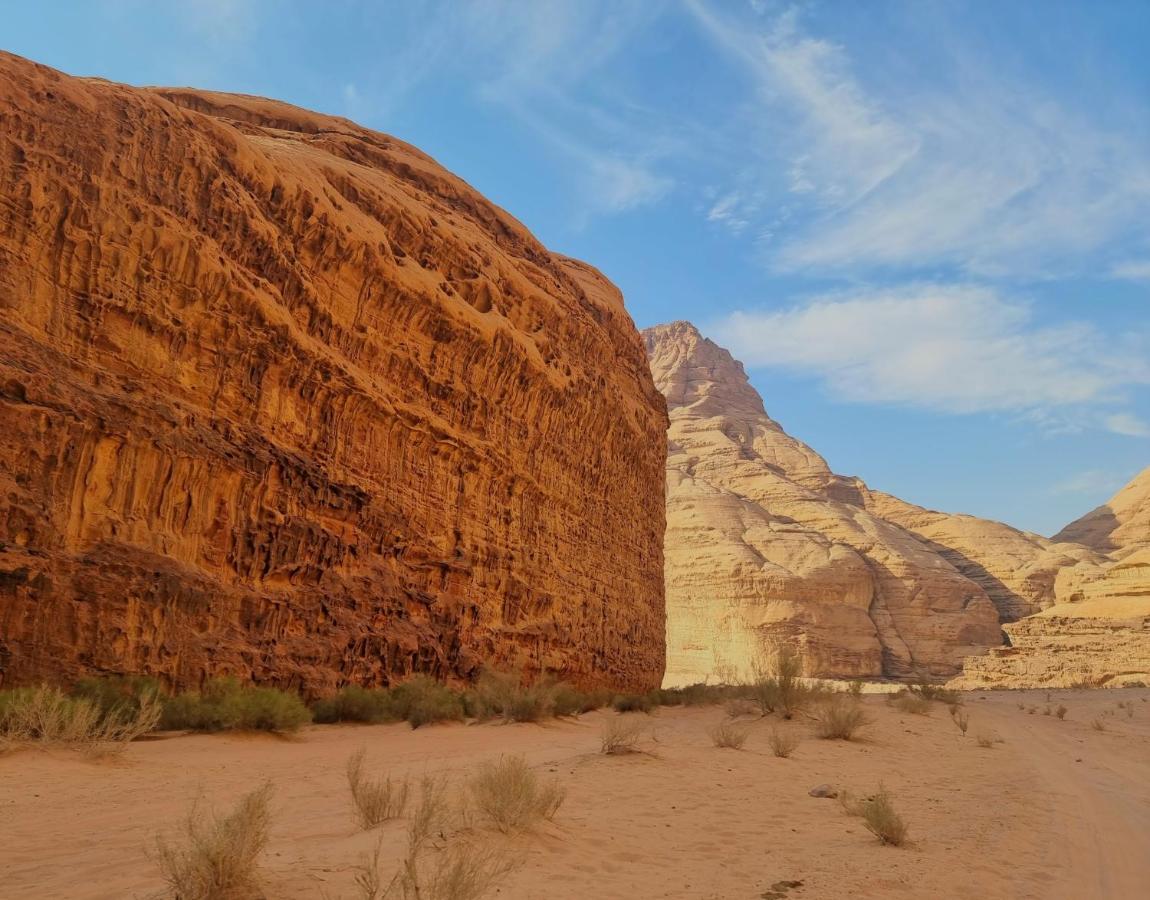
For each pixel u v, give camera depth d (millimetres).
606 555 38219
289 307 22312
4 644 14898
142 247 18531
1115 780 14109
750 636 113938
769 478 150875
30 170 16891
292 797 9531
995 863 7508
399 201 28359
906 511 162625
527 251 39156
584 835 7863
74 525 16578
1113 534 157250
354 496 23516
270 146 25031
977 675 95062
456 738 17359
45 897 5199
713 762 14172
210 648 18281
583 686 34812
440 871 5285
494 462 29844
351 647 22094
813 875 6828
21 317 16469
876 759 16219
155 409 18188
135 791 9445
